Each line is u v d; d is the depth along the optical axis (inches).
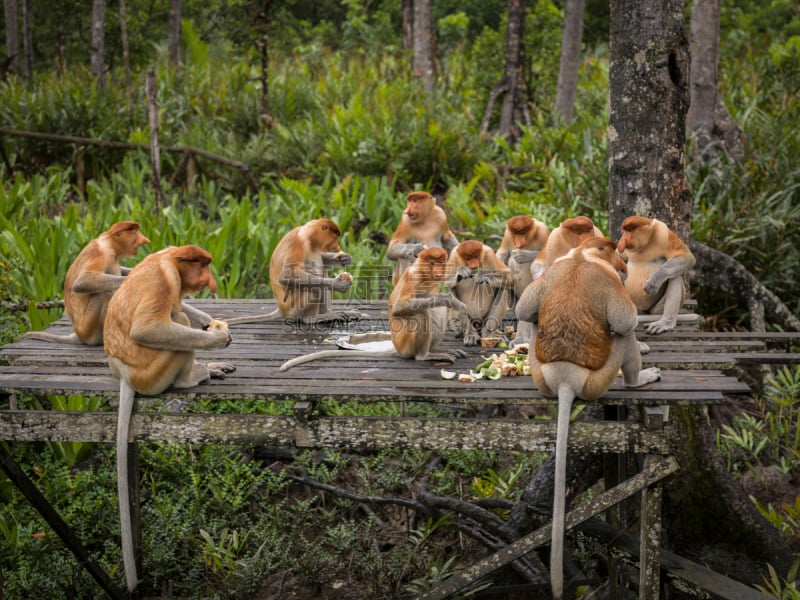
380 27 1059.3
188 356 181.0
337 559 257.0
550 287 171.9
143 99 588.1
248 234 379.2
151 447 291.9
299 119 601.0
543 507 242.2
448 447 178.5
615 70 253.1
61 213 473.7
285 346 222.4
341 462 297.4
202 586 247.3
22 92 577.9
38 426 187.0
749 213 373.7
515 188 491.2
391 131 529.3
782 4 1037.2
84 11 898.7
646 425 173.3
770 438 313.1
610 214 261.0
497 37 661.9
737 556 252.5
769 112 494.3
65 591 240.4
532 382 186.5
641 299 235.3
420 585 236.7
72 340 221.8
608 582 238.4
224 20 748.0
